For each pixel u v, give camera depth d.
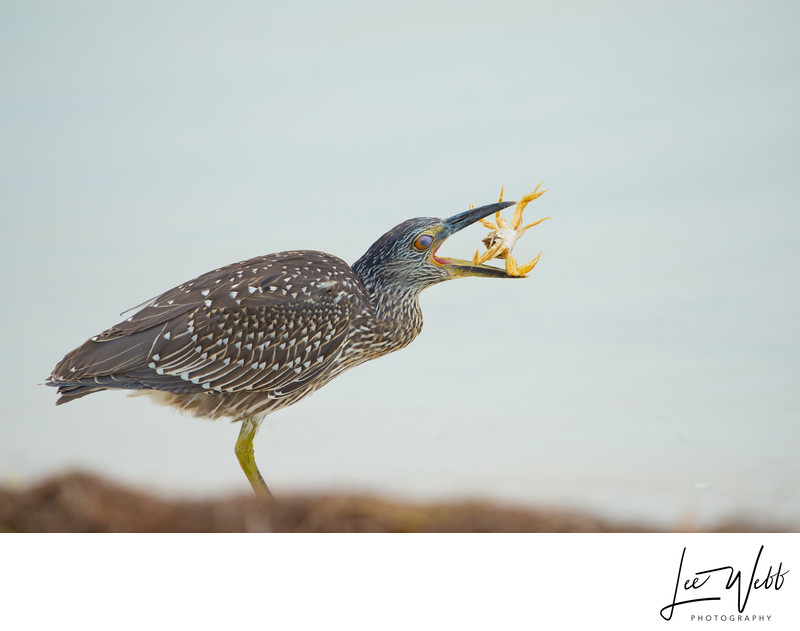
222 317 12.18
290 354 12.56
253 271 12.69
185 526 7.18
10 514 7.32
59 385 11.94
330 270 13.19
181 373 12.09
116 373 11.88
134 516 7.29
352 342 13.46
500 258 14.28
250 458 12.70
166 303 12.23
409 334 13.98
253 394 12.55
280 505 7.19
